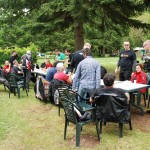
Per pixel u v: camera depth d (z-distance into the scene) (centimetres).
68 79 739
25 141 486
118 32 1556
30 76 1008
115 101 470
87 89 546
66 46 3794
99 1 1205
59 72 748
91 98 492
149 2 1276
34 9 1448
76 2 1148
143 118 614
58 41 3828
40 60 2867
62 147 459
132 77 721
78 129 458
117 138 495
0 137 505
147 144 466
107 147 456
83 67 551
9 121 601
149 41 651
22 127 561
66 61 1252
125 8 1331
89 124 574
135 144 467
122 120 482
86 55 562
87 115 475
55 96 733
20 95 899
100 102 478
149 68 769
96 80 543
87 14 1251
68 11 1241
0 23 1547
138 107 640
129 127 548
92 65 549
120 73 788
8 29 3241
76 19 1267
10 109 709
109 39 4184
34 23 1362
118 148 452
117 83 652
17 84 842
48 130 543
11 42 3275
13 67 1006
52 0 1278
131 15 1375
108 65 1966
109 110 474
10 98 850
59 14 1355
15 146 466
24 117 634
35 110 698
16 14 1499
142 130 536
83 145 466
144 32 1427
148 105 702
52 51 3841
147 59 830
